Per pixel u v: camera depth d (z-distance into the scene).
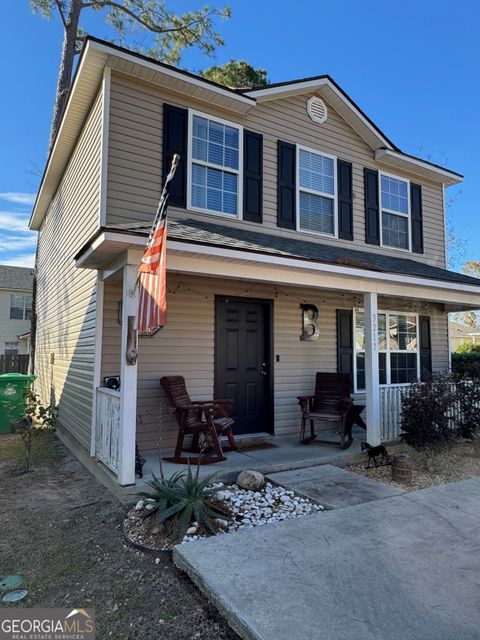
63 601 2.85
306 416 6.61
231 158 6.86
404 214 9.09
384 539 3.44
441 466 5.84
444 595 2.66
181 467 5.15
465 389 7.02
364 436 7.32
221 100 6.66
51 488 5.31
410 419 6.15
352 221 8.22
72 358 7.56
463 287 7.15
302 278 5.71
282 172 7.38
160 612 2.69
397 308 8.97
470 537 3.51
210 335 6.61
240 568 2.96
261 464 5.36
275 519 4.01
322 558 3.11
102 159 5.70
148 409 5.98
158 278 3.89
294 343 7.50
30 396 7.70
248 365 7.04
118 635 2.49
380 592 2.68
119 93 5.93
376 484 4.89
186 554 3.15
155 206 6.02
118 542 3.67
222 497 4.36
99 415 5.53
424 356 9.29
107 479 5.02
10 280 25.86
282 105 7.52
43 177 9.59
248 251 4.93
